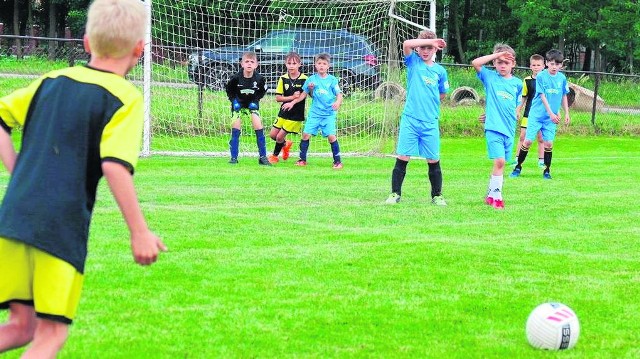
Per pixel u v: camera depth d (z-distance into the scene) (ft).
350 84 58.39
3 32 143.54
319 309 16.67
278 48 60.70
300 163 44.62
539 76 40.96
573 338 14.69
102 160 10.36
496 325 16.02
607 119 73.92
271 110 59.98
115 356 13.66
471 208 30.89
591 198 34.58
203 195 32.22
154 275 18.88
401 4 57.16
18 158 10.74
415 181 38.83
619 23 113.80
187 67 53.21
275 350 14.24
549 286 19.07
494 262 21.38
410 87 31.19
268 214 28.09
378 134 57.93
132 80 51.52
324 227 25.90
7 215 10.37
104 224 24.76
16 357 13.37
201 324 15.48
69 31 131.64
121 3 10.88
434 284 18.93
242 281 18.66
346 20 59.21
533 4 118.32
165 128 52.70
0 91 55.01
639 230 27.04
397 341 14.89
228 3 62.23
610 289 18.97
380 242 23.61
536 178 41.60
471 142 62.90
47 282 10.37
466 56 143.02
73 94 10.64
